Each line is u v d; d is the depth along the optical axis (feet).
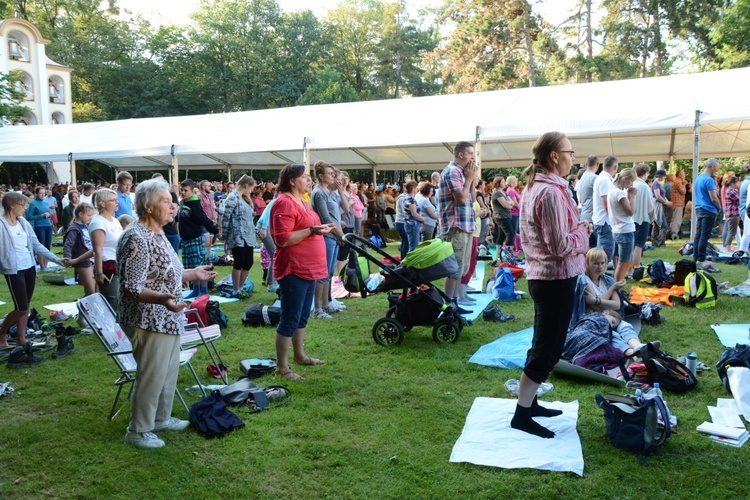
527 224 11.39
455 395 14.52
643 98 40.22
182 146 51.85
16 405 14.43
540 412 12.78
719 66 90.68
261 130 52.75
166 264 11.42
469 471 10.67
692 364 14.79
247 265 27.40
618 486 10.03
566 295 11.18
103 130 70.18
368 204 60.70
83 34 153.89
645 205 28.73
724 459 10.93
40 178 114.83
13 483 10.58
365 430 12.56
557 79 108.27
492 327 21.17
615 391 14.43
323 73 140.67
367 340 19.63
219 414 12.96
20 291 18.71
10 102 75.41
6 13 150.41
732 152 54.19
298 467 10.96
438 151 63.77
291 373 15.87
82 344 19.92
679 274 25.25
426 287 19.83
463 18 120.47
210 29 151.64
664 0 102.99
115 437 12.37
